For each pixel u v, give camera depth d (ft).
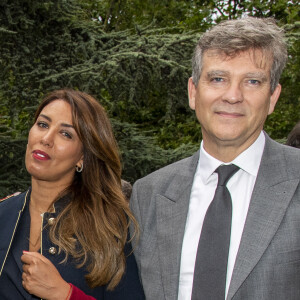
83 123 6.84
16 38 18.81
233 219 5.79
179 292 5.83
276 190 5.67
